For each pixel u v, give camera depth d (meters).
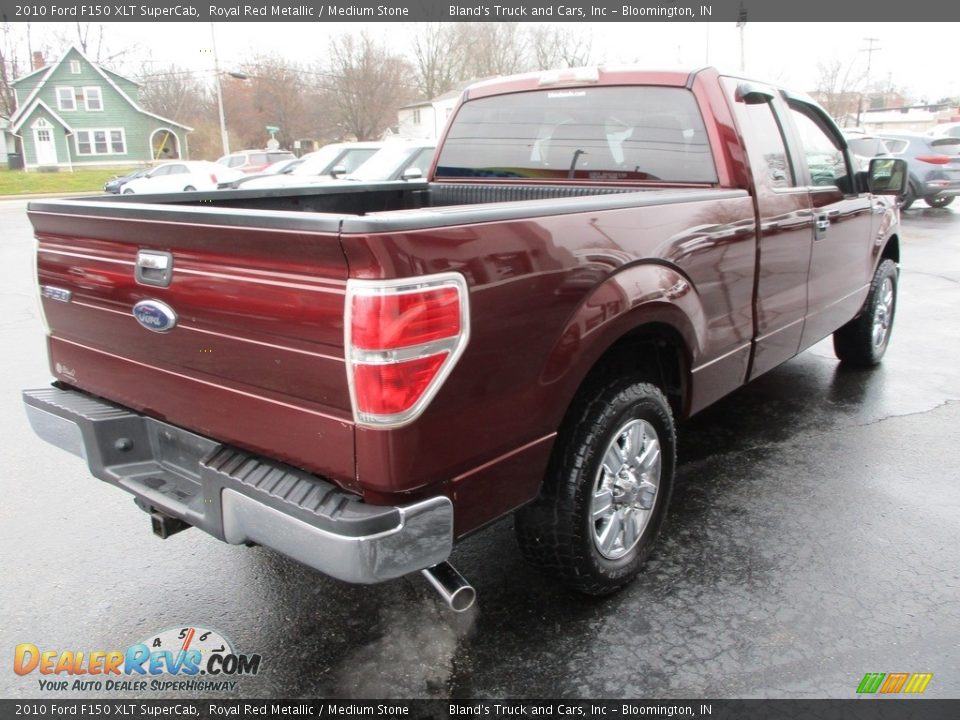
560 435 2.62
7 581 3.13
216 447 2.40
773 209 3.58
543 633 2.75
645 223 2.73
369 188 4.27
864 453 4.24
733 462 4.14
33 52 56.03
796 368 5.84
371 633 2.78
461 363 2.06
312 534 2.03
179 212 2.17
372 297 1.87
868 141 16.52
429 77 61.22
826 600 2.91
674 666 2.57
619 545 2.90
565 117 3.91
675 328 2.93
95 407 2.75
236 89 60.38
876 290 5.39
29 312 8.27
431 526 2.09
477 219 2.09
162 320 2.38
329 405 2.03
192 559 3.30
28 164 45.25
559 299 2.35
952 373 5.69
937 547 3.26
